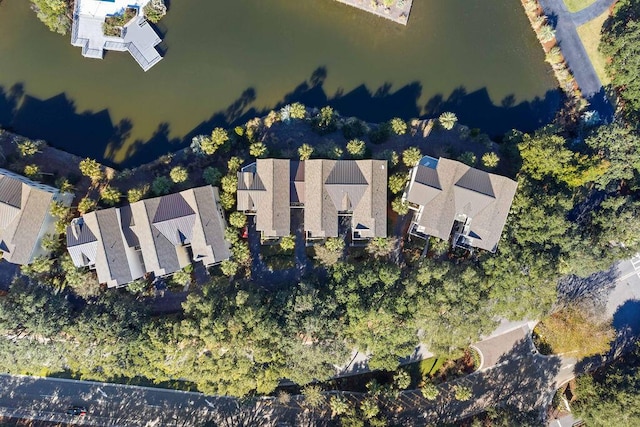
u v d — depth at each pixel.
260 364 68.31
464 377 76.88
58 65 74.81
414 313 67.44
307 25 76.75
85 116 75.00
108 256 66.75
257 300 67.19
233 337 65.62
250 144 73.62
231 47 76.12
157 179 69.81
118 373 67.75
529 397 77.56
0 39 74.69
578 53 76.75
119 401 74.44
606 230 72.81
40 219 67.19
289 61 76.38
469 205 68.62
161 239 67.44
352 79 76.62
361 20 76.69
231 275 72.38
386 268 68.12
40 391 73.81
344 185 67.50
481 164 74.19
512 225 70.19
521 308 69.50
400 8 75.75
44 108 74.75
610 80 76.50
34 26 74.81
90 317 66.31
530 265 68.62
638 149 70.94
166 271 67.94
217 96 75.75
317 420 74.75
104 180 74.00
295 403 74.88
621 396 70.25
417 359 76.12
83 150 74.75
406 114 76.69
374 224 68.88
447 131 75.44
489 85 77.56
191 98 75.56
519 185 70.25
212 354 66.81
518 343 77.75
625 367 75.31
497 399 77.00
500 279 68.00
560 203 69.06
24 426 73.50
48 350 66.69
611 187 74.69
